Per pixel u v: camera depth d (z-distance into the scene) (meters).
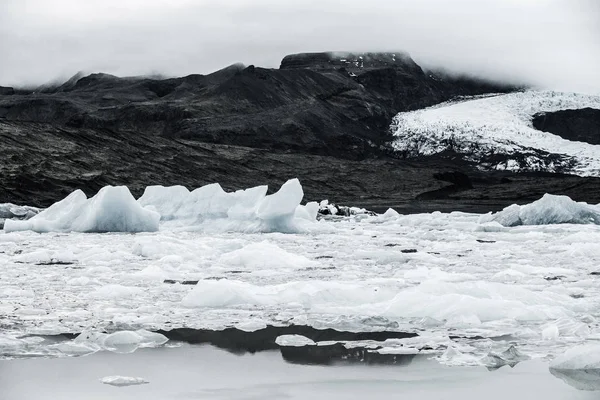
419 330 8.42
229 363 6.88
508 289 10.16
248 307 9.88
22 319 8.96
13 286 11.84
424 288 9.97
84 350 7.35
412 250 20.08
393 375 6.47
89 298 10.63
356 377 6.41
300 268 14.77
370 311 9.48
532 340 7.91
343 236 25.38
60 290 11.42
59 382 6.21
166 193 29.59
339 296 10.09
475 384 6.19
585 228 28.61
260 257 15.18
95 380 6.28
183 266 14.33
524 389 6.03
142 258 16.39
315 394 5.91
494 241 23.98
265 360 7.01
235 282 10.97
